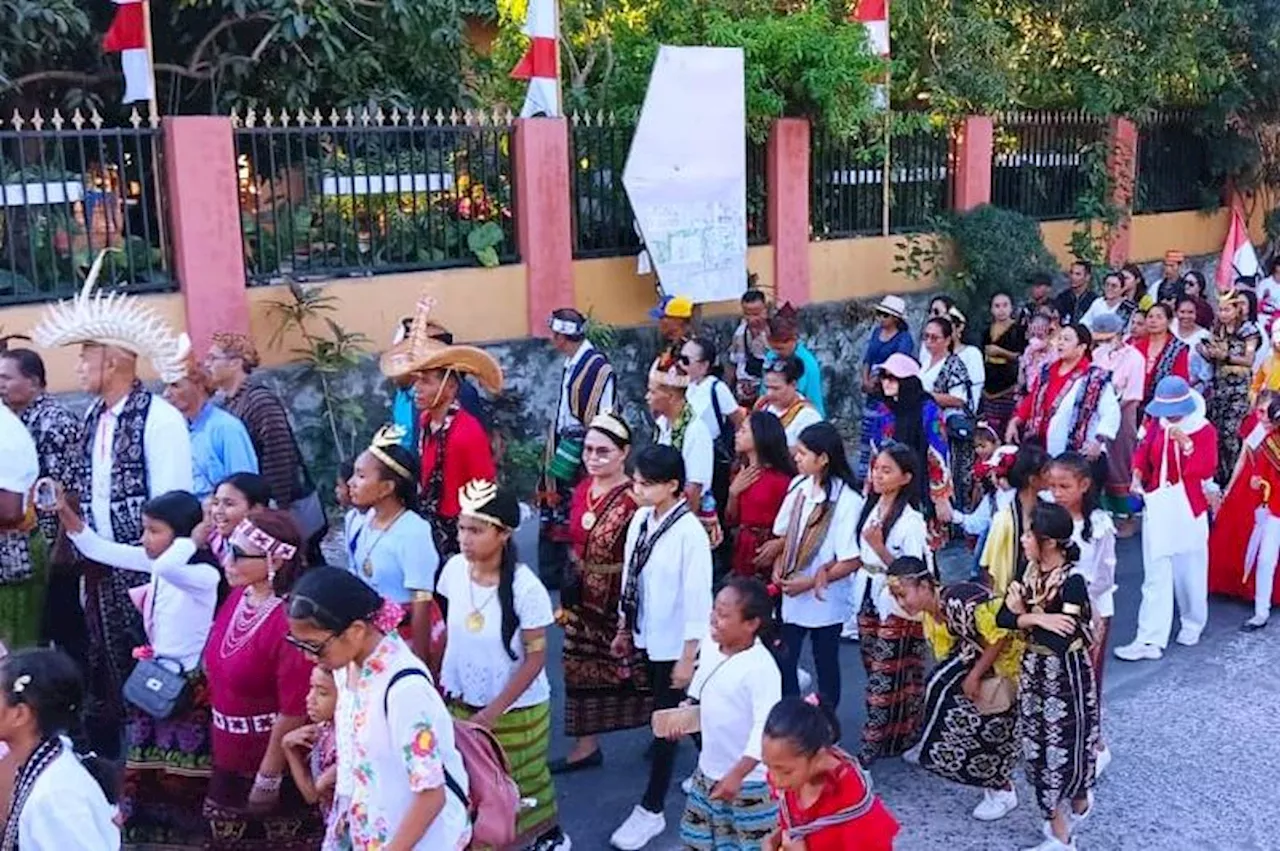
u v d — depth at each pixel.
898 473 5.39
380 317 9.33
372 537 4.91
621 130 10.70
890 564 5.22
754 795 4.20
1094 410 8.02
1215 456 7.07
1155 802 5.42
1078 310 12.09
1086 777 4.83
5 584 5.15
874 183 12.69
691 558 4.98
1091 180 14.87
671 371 6.57
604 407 7.20
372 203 9.38
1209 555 8.09
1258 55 15.53
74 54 10.44
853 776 3.59
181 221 8.38
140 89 8.40
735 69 10.60
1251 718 6.26
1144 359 9.02
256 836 4.28
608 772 5.75
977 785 5.21
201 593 4.55
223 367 6.41
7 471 5.00
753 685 4.18
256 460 6.10
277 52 10.70
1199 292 12.05
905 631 5.45
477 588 4.55
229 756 4.26
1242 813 5.33
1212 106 16.20
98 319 5.12
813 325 12.09
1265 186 17.89
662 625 5.04
